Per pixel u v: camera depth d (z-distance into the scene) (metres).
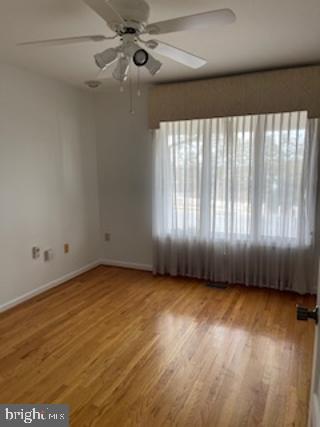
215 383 1.97
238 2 1.83
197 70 3.08
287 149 3.11
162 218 3.77
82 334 2.56
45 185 3.39
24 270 3.19
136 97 3.80
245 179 3.34
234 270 3.54
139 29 1.74
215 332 2.57
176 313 2.90
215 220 3.53
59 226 3.62
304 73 2.88
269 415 1.73
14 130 3.00
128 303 3.12
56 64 2.91
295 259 3.24
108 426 1.66
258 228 3.36
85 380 2.00
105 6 1.52
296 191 3.15
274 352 2.29
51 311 2.96
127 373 2.07
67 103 3.63
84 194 4.00
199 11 1.94
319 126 2.96
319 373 0.99
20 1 1.80
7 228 2.98
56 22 2.07
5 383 1.98
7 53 2.62
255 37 2.31
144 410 1.76
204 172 3.49
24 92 3.08
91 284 3.63
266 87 3.03
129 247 4.18
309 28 2.16
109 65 2.12
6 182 2.95
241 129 3.27
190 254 3.73
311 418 1.10
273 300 3.15
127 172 4.02
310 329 2.60
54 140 3.48
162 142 3.65
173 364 2.16
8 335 2.54
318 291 1.06
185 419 1.70
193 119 3.40
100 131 4.09
